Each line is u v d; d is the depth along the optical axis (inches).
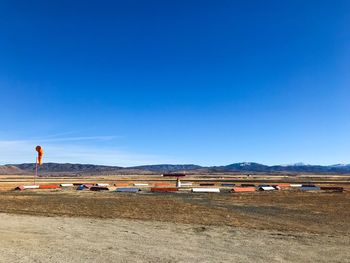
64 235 644.1
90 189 2250.2
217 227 740.7
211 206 1190.3
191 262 454.6
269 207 1166.3
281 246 552.1
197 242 582.2
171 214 965.8
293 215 963.3
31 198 1524.4
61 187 2568.9
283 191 2034.9
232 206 1194.6
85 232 676.7
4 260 459.2
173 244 565.6
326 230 718.5
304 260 466.3
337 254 500.1
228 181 4055.1
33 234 653.3
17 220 843.4
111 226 751.1
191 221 831.7
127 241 589.3
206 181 4065.0
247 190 2055.9
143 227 738.2
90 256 483.8
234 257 481.4
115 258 473.1
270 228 736.3
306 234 663.8
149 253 502.9
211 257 481.1
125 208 1113.4
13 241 585.3
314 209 1110.4
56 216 920.3
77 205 1211.2
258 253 505.0
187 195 1731.1
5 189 2255.2
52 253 500.1
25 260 460.4
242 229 716.7
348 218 906.7
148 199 1473.9
